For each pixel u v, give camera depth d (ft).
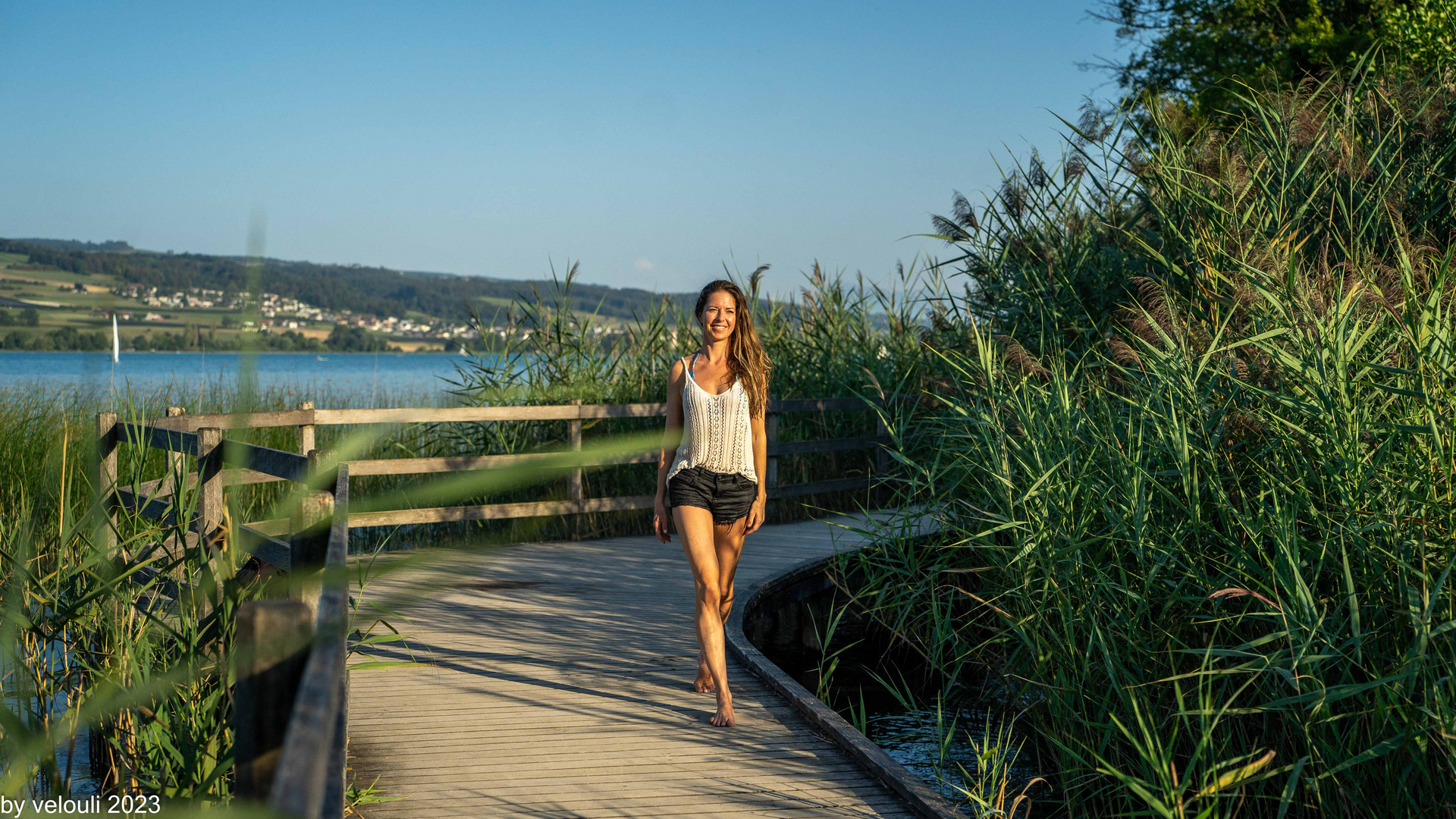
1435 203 18.04
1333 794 9.99
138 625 11.77
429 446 30.53
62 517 10.75
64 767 12.16
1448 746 8.71
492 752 12.35
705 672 14.74
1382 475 10.59
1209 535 12.42
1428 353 11.25
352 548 26.07
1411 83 21.40
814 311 35.17
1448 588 9.94
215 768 8.96
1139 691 11.53
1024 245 22.15
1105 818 11.19
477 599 20.75
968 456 16.85
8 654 6.18
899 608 18.81
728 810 10.72
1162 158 19.85
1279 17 48.91
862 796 11.11
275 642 4.50
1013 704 15.21
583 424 30.25
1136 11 55.36
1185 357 13.30
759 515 13.94
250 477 21.27
